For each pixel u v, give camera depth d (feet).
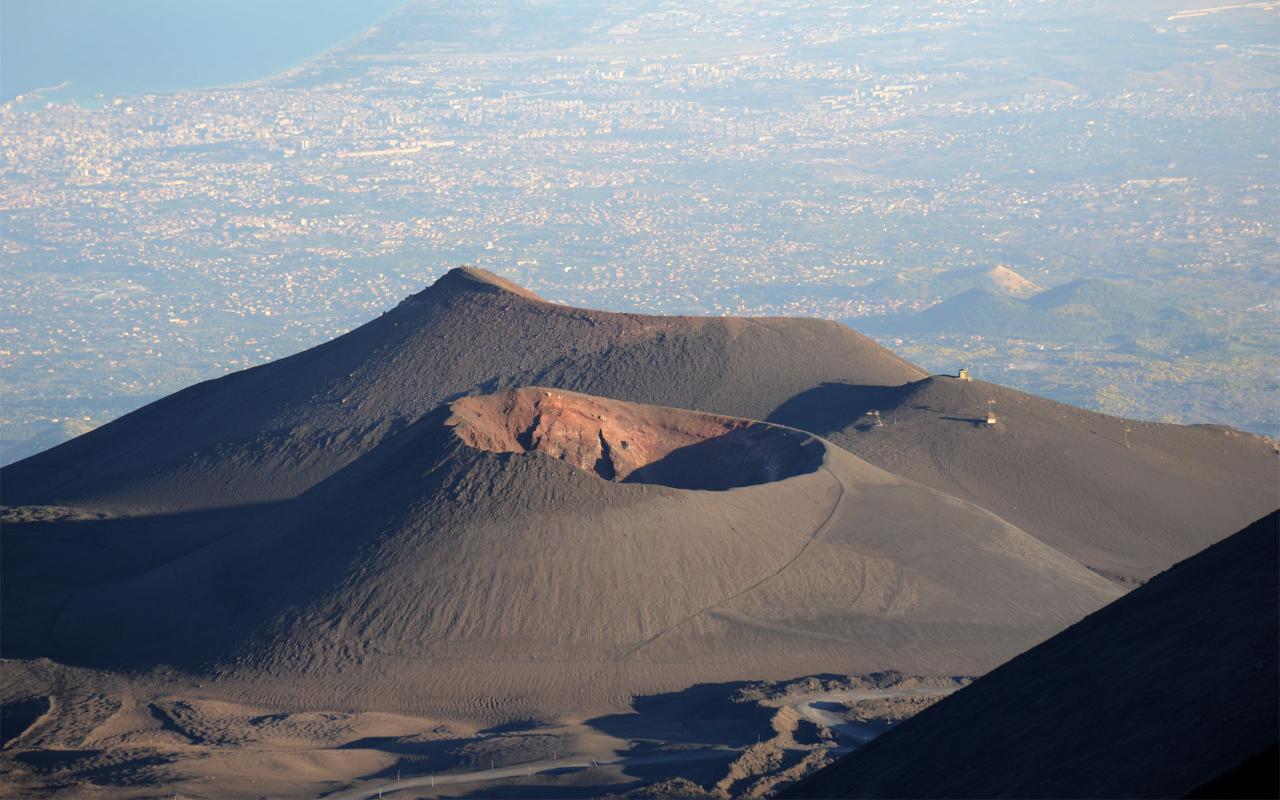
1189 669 143.33
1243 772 112.47
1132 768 131.54
